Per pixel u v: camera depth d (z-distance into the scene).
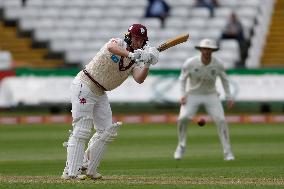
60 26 85.19
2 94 75.69
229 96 44.62
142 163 40.97
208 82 43.97
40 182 28.31
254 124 70.50
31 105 76.19
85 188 26.08
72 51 84.00
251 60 84.56
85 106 29.34
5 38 84.81
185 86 44.19
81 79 29.34
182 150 43.47
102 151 29.86
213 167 38.22
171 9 86.12
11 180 29.75
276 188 26.56
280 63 85.75
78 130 29.47
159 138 56.47
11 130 64.19
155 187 26.38
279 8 89.69
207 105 44.12
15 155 45.59
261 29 87.19
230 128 65.88
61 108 77.38
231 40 83.62
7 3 86.12
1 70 75.75
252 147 49.94
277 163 39.94
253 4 87.81
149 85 75.25
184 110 43.94
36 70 75.88
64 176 29.98
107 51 28.88
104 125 29.95
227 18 86.00
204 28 85.19
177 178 30.89
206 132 61.72
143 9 86.31
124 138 56.66
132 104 77.88
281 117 73.75
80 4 86.56
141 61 28.22
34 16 85.62
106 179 30.06
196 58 43.75
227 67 82.38
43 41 84.62
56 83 75.88
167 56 82.81
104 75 29.08
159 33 84.62
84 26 85.31
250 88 75.69
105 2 86.75
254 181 29.41
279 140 54.66
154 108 79.88
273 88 75.94
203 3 86.38
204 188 26.27
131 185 27.02
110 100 75.00
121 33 85.19
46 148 49.62
